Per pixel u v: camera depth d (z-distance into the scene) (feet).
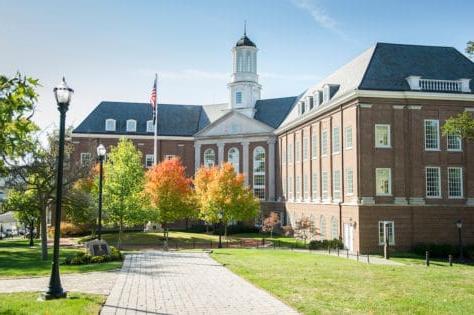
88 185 136.46
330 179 160.45
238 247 155.63
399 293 54.75
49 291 48.16
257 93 253.44
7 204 112.57
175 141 251.80
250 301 49.90
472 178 143.74
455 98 143.13
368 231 135.85
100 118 252.01
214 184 165.48
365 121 139.33
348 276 69.46
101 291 54.90
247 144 236.02
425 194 141.08
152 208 145.48
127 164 139.74
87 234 197.88
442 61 155.33
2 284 59.98
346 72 168.66
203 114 265.95
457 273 77.92
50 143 115.75
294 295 52.60
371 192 137.80
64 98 51.42
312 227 161.79
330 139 161.38
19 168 103.19
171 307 46.85
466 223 141.79
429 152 142.10
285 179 217.36
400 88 141.79
